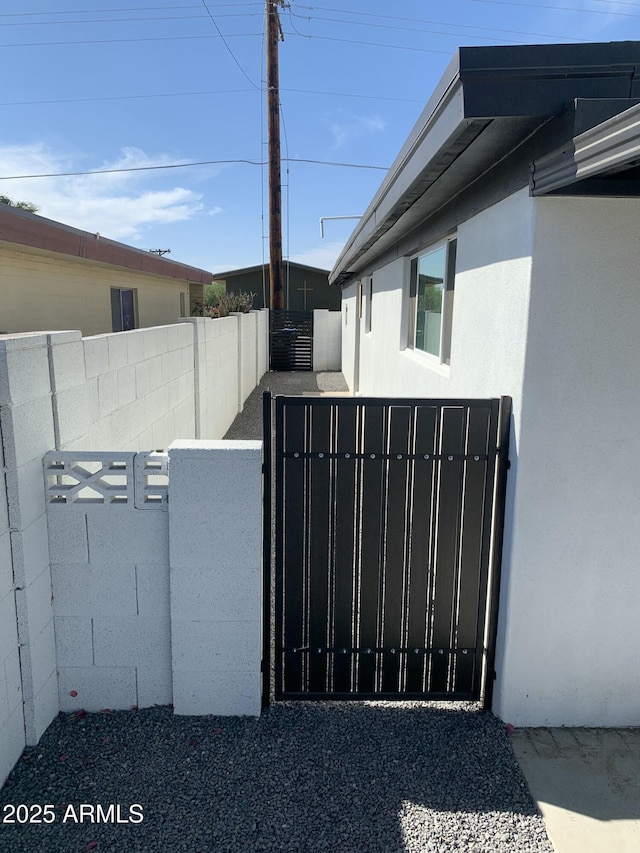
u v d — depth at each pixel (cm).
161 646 313
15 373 260
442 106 271
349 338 1533
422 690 332
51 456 290
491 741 305
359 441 310
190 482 291
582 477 299
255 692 315
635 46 236
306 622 324
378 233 631
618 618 313
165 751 288
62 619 306
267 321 1825
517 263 293
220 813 254
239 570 300
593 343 286
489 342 335
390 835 246
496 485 315
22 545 269
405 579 322
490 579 323
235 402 1114
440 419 309
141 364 465
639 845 245
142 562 303
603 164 214
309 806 259
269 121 1603
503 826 252
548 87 236
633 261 280
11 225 475
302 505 314
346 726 312
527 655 315
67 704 315
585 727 322
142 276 981
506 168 305
